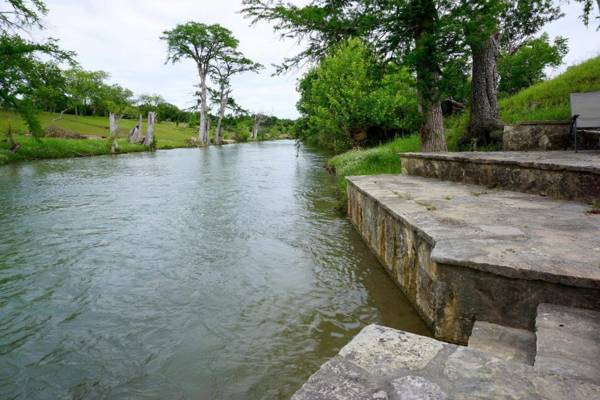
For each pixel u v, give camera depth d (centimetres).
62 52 2561
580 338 197
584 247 286
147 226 849
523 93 1309
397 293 464
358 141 2083
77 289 519
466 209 447
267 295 486
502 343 231
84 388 320
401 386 149
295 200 1123
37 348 380
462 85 822
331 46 980
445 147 966
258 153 3650
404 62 789
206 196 1223
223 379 325
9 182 1570
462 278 273
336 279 524
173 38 5669
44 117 5728
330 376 158
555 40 2105
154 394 310
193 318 433
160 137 5541
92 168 2166
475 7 738
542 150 787
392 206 494
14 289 520
